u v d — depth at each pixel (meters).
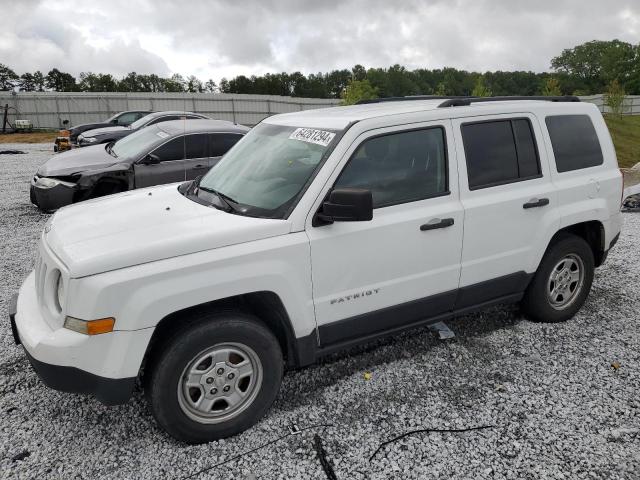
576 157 4.34
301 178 3.27
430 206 3.56
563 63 121.31
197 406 2.98
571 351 4.07
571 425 3.17
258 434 3.12
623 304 4.96
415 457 2.91
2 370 3.89
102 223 3.24
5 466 2.88
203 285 2.82
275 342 3.12
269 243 3.01
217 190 3.64
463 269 3.77
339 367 3.86
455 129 3.69
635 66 100.50
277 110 46.31
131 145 9.12
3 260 6.44
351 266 3.28
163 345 2.84
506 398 3.45
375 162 3.38
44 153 20.09
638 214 9.05
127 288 2.68
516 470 2.81
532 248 4.09
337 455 2.94
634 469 2.81
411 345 4.18
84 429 3.20
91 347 2.67
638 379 3.67
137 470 2.84
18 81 106.81
